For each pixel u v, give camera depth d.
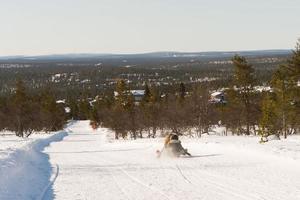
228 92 72.25
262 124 48.75
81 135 101.06
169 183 16.78
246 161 23.22
